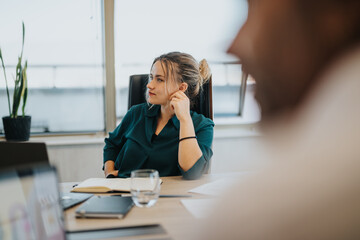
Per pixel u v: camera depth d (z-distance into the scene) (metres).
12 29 3.24
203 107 2.09
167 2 3.52
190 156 1.68
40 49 3.34
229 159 3.56
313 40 0.34
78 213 1.16
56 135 3.45
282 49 0.35
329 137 0.34
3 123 3.07
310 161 0.35
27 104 3.39
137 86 2.28
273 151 0.37
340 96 0.33
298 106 0.35
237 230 0.39
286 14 0.35
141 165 1.90
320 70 0.34
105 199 1.31
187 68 1.95
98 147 3.31
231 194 0.40
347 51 0.33
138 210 1.22
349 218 0.34
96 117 3.54
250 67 0.38
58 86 3.43
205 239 0.42
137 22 3.48
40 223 0.82
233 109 3.85
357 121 0.33
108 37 3.38
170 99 1.88
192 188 1.51
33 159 1.20
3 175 0.80
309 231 0.35
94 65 3.45
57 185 0.86
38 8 3.28
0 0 3.19
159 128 1.98
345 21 0.33
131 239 0.97
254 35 0.36
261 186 0.38
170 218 1.14
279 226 0.36
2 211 0.78
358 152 0.33
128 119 2.13
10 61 3.27
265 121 0.37
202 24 3.59
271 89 0.36
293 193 0.36
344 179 0.34
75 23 3.36
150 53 3.56
